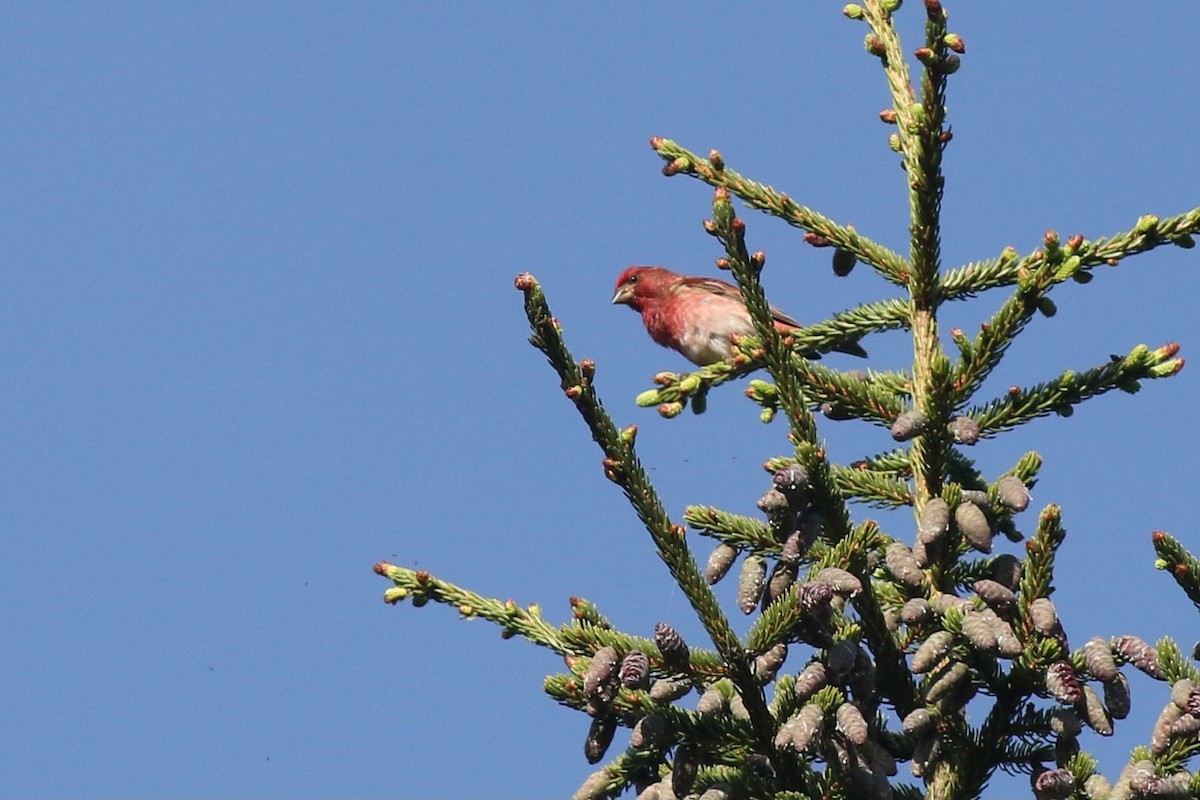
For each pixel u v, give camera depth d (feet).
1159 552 35.22
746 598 32.48
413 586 37.47
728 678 32.94
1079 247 37.40
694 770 32.99
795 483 32.60
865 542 33.35
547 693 34.71
